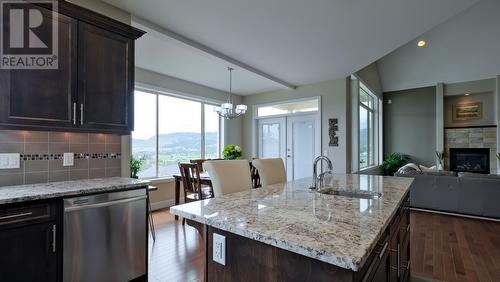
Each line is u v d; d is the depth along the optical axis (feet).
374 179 8.58
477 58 21.21
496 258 9.15
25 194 5.38
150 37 11.03
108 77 7.52
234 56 13.23
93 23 7.19
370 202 4.83
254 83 18.79
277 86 19.61
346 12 9.05
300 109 19.97
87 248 6.12
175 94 17.65
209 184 13.03
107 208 6.52
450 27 20.54
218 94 20.95
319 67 15.07
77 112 6.85
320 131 18.29
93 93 7.18
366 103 24.08
